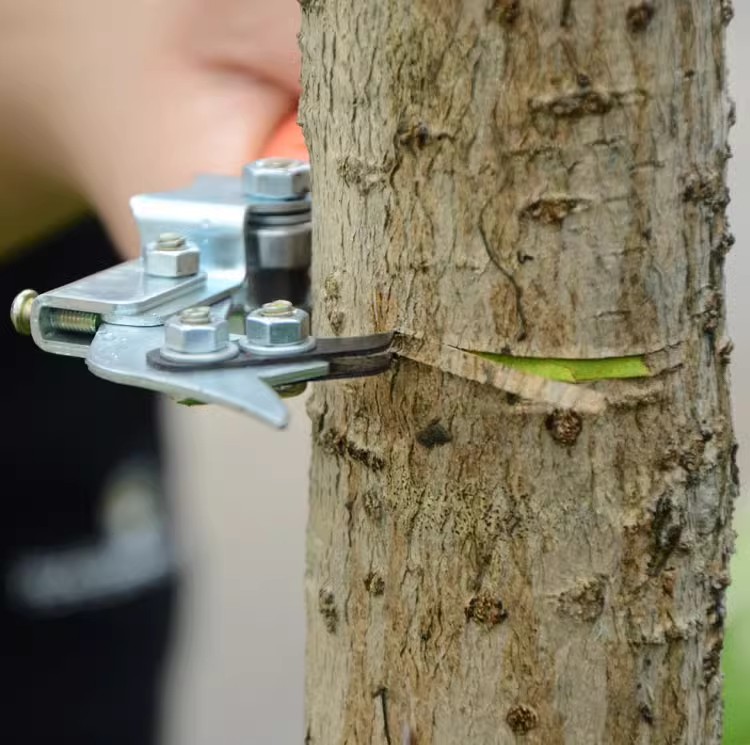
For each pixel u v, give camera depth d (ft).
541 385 1.87
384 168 1.88
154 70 2.30
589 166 1.84
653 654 1.91
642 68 1.83
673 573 1.91
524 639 1.90
